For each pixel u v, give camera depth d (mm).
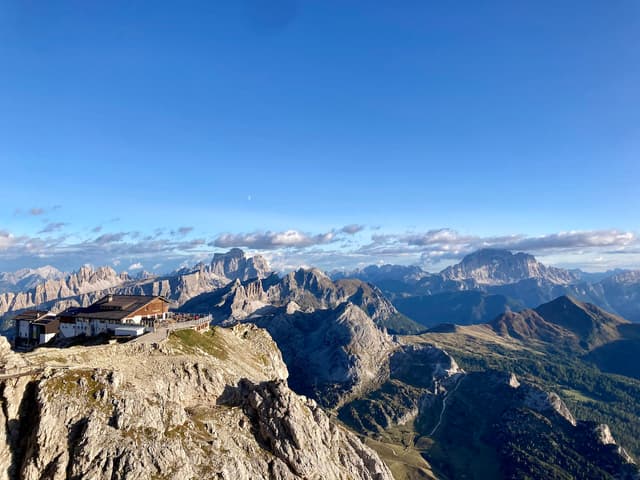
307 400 137250
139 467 71438
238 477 83062
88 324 131000
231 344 154375
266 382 115062
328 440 123625
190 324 141375
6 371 75938
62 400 75500
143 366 103562
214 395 109500
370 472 133875
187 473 75938
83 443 71188
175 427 85438
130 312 132000
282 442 99875
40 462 68375
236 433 97938
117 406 78812
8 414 71750
